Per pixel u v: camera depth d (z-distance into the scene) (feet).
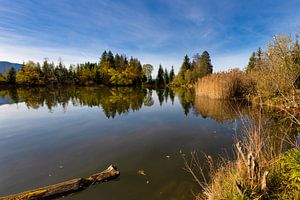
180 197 14.62
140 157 22.38
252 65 92.07
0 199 14.21
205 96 79.61
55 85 199.93
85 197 14.99
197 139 28.19
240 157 11.68
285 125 20.35
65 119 43.88
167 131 32.65
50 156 23.18
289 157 10.47
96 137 30.12
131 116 46.06
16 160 22.24
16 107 62.18
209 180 16.74
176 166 19.88
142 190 15.71
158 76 230.89
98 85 203.51
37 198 14.71
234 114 43.91
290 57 34.17
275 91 41.42
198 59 194.59
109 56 228.43
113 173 17.85
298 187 8.74
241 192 9.21
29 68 186.91
